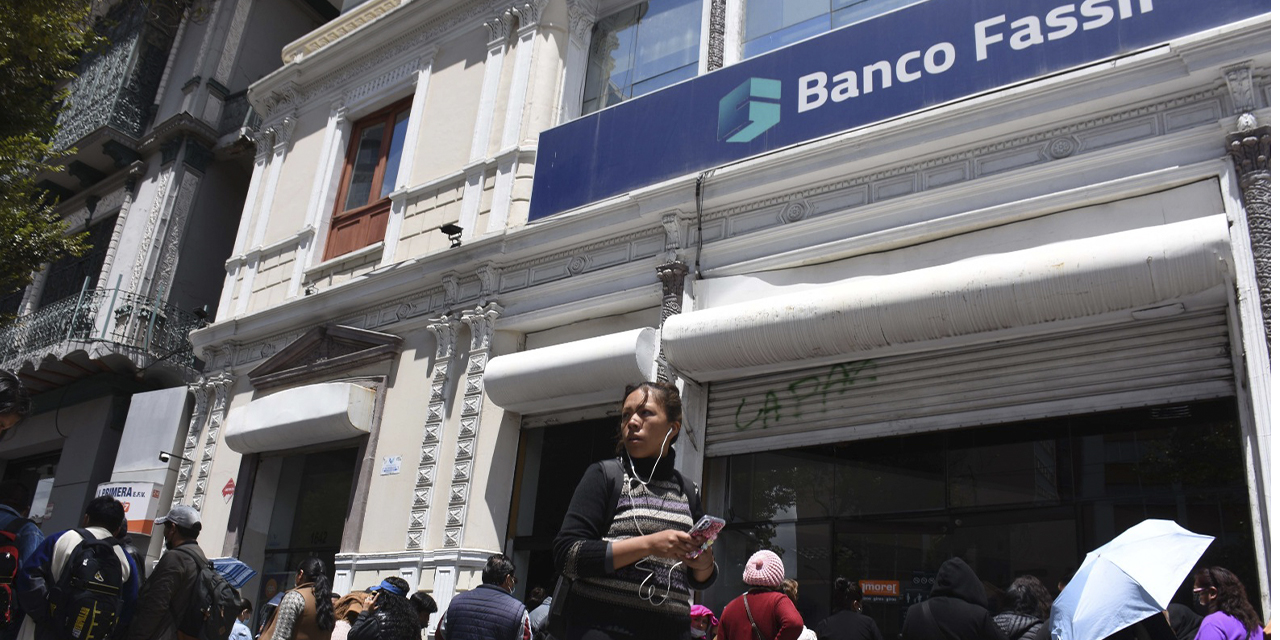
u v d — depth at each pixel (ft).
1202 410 19.19
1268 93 19.30
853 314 21.99
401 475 31.50
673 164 28.17
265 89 45.65
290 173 42.91
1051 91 21.61
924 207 23.34
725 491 25.34
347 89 42.27
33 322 49.67
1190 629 16.53
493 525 28.63
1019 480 20.97
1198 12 20.43
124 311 47.01
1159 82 20.35
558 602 8.80
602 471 9.11
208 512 37.42
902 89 24.20
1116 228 20.53
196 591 16.78
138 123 55.62
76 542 15.12
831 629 18.19
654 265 27.76
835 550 23.02
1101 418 20.38
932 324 21.15
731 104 27.55
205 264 51.85
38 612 14.24
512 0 36.50
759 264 25.64
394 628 17.16
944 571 15.06
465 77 37.35
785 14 30.22
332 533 33.60
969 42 23.49
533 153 33.17
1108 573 12.87
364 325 35.88
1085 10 21.95
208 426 39.78
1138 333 19.99
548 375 27.53
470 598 18.56
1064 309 19.66
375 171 39.86
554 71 34.63
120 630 15.99
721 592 24.44
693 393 25.79
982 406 21.52
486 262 31.68
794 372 24.59
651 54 33.53
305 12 61.46
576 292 29.63
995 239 22.12
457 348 32.01
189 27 58.08
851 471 23.48
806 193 25.62
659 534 8.11
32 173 38.45
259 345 39.78
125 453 42.45
